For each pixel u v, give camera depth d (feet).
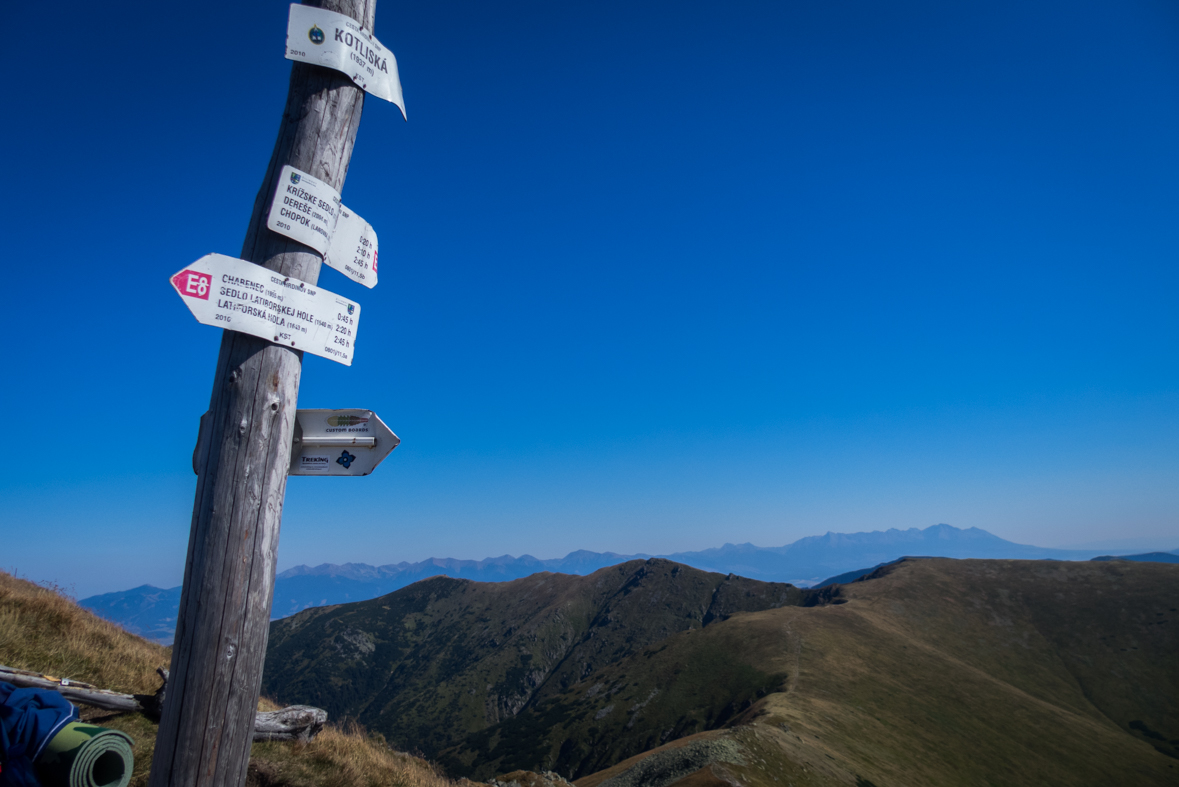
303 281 9.75
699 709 354.33
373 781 24.82
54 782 9.68
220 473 8.77
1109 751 266.77
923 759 225.35
